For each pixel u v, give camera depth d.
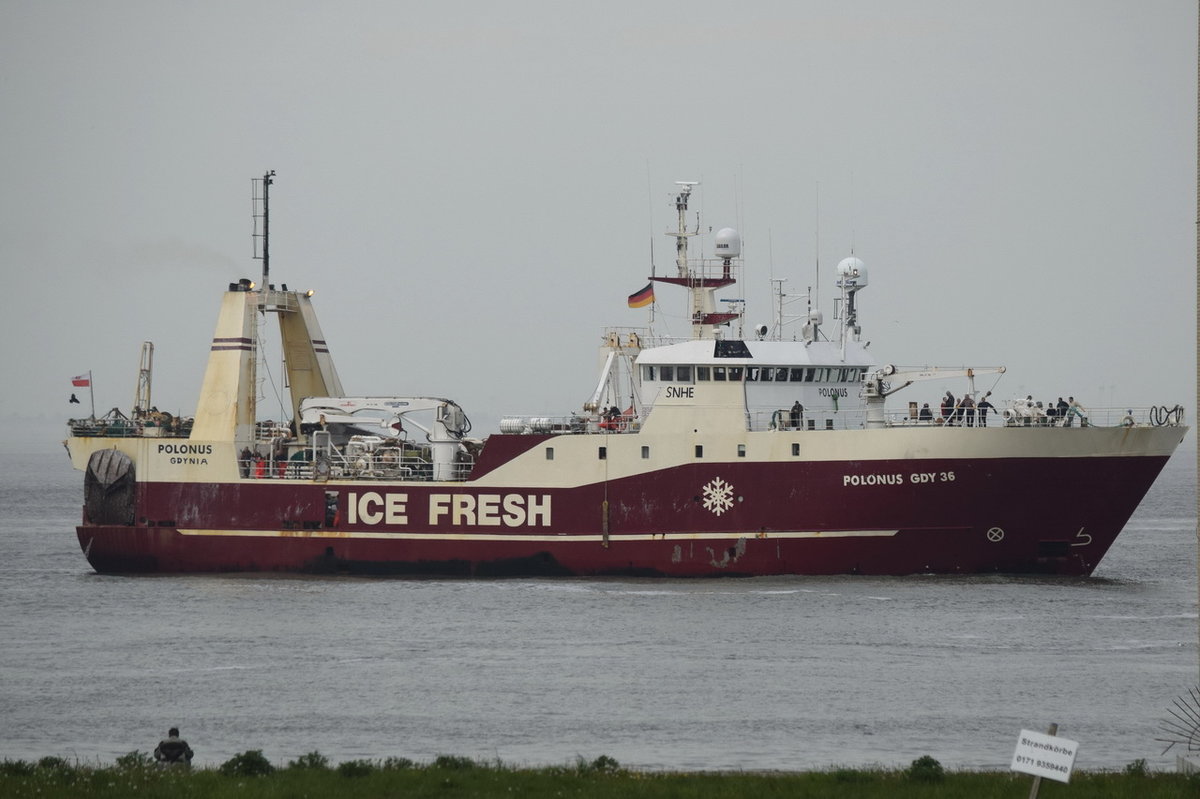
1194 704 172.50
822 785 129.75
